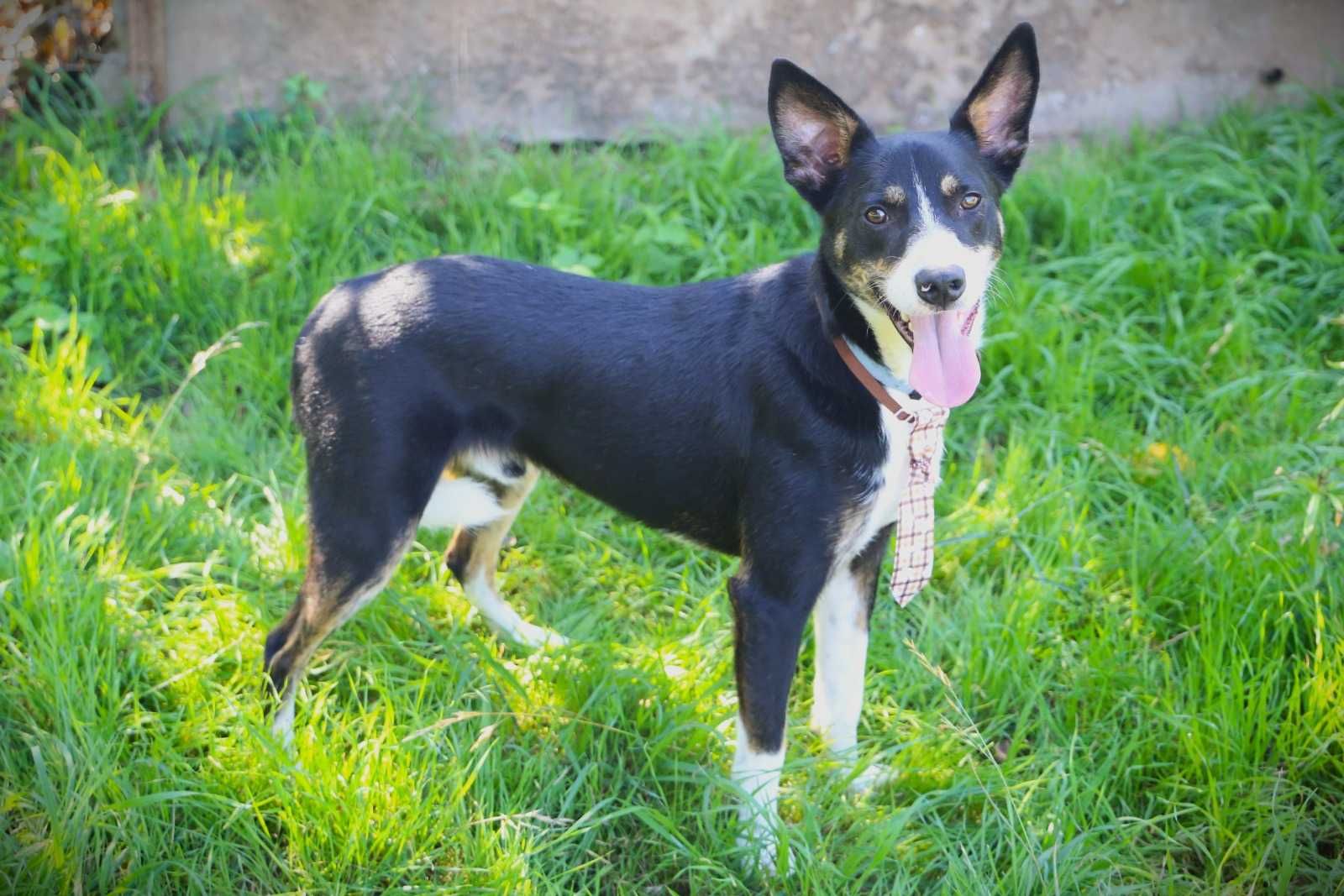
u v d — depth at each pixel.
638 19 2.98
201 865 2.10
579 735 2.23
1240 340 2.64
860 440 2.12
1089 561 2.40
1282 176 2.85
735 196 2.83
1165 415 2.62
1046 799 2.20
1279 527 2.39
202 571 2.36
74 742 2.13
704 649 2.31
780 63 2.13
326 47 2.97
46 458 2.42
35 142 2.86
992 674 2.30
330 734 2.21
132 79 2.97
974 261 2.09
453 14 2.97
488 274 2.21
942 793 2.18
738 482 2.17
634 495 2.21
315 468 2.19
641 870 2.16
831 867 2.11
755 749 2.14
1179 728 2.22
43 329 2.62
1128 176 2.91
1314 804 2.20
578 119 3.02
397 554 2.19
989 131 2.19
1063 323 2.68
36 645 2.20
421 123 2.97
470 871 2.08
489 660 2.26
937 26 2.99
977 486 2.50
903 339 2.11
